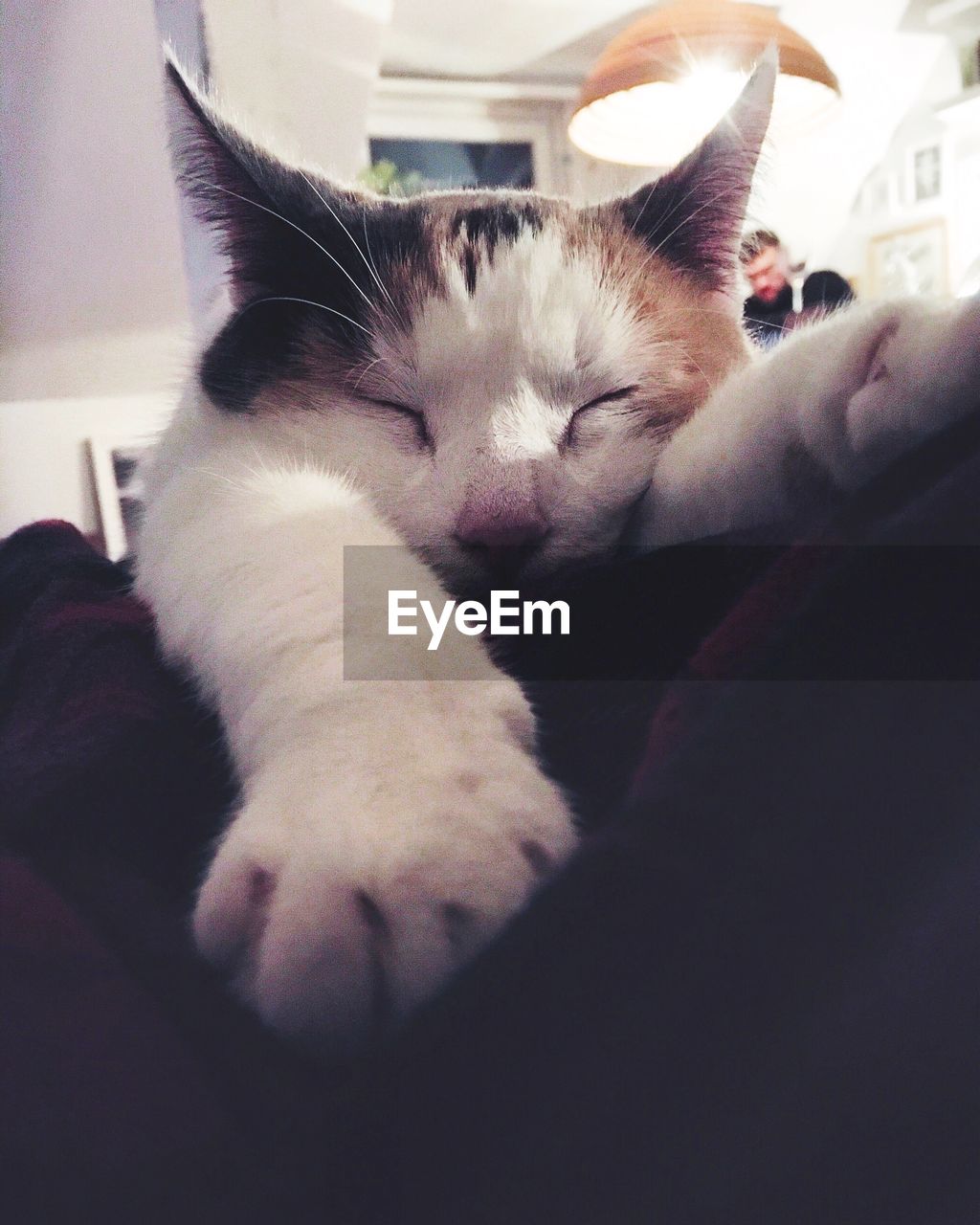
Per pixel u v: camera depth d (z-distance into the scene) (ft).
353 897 0.43
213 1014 0.43
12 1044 0.43
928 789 0.37
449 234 0.85
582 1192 0.36
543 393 0.79
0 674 0.75
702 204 0.91
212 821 0.54
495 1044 0.38
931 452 0.47
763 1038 0.36
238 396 0.85
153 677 0.67
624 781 0.51
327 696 0.54
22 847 0.53
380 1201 0.37
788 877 0.37
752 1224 0.36
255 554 0.65
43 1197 0.38
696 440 0.71
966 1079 0.38
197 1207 0.38
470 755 0.51
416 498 0.77
